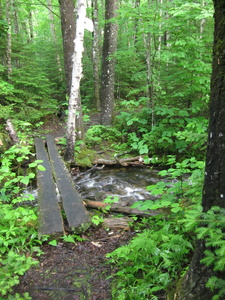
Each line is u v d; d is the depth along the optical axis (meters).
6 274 2.19
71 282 2.43
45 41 16.55
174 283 2.12
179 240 2.42
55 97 14.45
